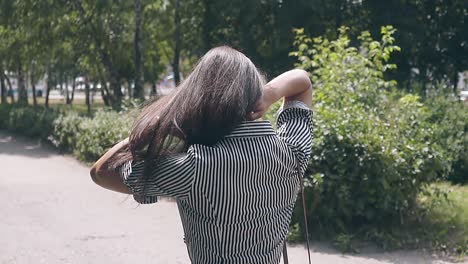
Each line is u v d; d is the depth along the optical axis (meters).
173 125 1.89
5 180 11.70
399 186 7.08
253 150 1.88
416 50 21.62
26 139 20.00
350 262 6.25
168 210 8.70
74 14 24.03
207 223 1.91
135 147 1.92
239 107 1.89
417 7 22.16
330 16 22.44
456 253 6.44
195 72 1.96
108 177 2.00
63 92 61.72
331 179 6.88
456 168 10.32
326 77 8.75
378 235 6.77
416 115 8.15
